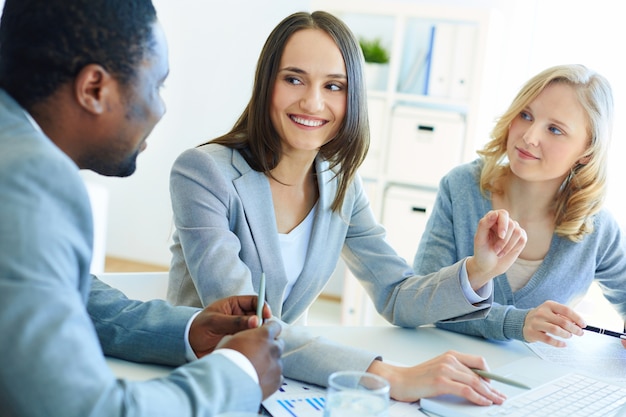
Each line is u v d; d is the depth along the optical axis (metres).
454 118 3.31
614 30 3.25
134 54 0.83
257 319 1.02
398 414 1.00
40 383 0.67
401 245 3.40
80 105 0.82
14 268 0.68
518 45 3.49
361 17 3.76
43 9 0.80
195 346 1.06
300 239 1.53
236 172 1.44
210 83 4.18
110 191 4.43
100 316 1.11
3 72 0.82
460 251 1.77
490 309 1.42
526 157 1.64
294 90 1.38
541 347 1.43
